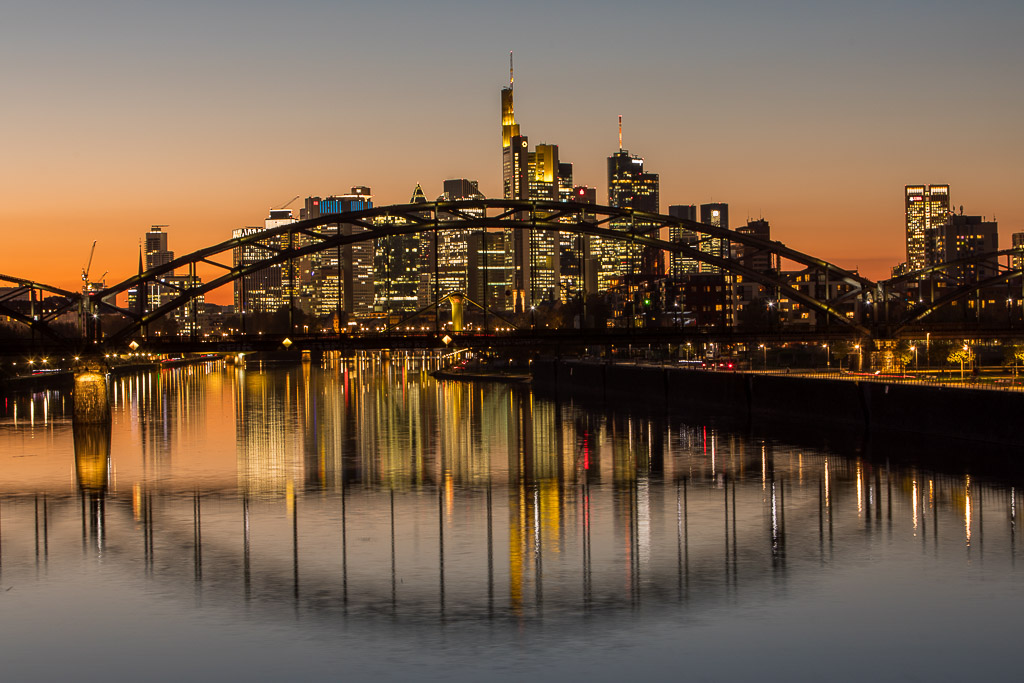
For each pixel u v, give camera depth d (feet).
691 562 164.86
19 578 160.04
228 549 177.17
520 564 164.66
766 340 524.11
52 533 191.93
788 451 296.71
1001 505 206.18
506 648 126.62
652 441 333.83
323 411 485.15
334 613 140.46
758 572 158.61
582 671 119.44
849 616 137.39
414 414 463.42
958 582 152.46
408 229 465.06
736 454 293.84
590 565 163.53
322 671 120.37
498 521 199.31
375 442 343.87
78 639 131.64
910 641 128.36
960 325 582.76
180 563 167.94
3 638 132.46
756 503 214.07
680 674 118.32
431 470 271.90
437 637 130.62
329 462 290.56
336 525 196.54
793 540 178.91
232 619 138.82
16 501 227.20
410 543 180.14
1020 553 168.14
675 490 232.94
